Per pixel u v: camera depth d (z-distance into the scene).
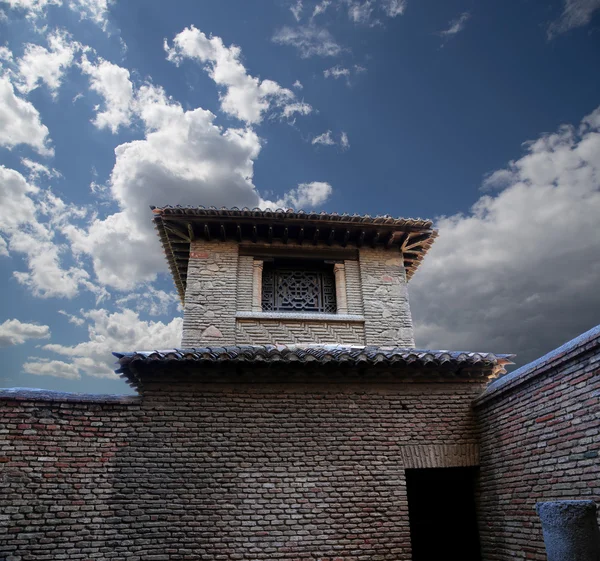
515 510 7.07
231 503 7.35
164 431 7.68
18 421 7.16
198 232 11.70
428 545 8.26
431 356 8.16
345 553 7.25
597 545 4.32
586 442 5.79
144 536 6.99
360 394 8.38
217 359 7.77
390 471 7.87
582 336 5.91
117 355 7.75
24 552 6.58
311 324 11.11
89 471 7.20
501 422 7.64
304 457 7.79
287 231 11.55
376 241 12.07
